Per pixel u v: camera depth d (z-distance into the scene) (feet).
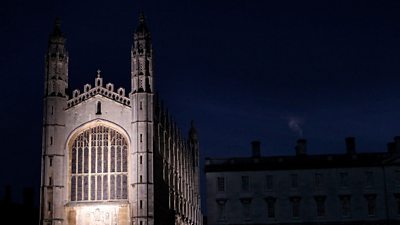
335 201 325.62
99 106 280.51
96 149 276.21
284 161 336.08
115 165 274.16
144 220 262.26
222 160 335.67
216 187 329.31
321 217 324.19
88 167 274.57
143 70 280.92
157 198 276.82
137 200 264.93
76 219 268.21
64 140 277.23
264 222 323.98
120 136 277.64
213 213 326.03
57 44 288.30
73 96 282.15
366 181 327.88
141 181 266.57
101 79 283.38
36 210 387.14
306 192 327.26
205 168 331.36
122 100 280.31
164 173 303.89
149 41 286.05
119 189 271.28
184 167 376.48
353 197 326.03
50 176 271.69
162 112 308.40
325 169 329.93
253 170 330.34
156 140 284.20
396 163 328.29
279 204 326.44
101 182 272.51
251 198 327.06
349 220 323.16
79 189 272.51
